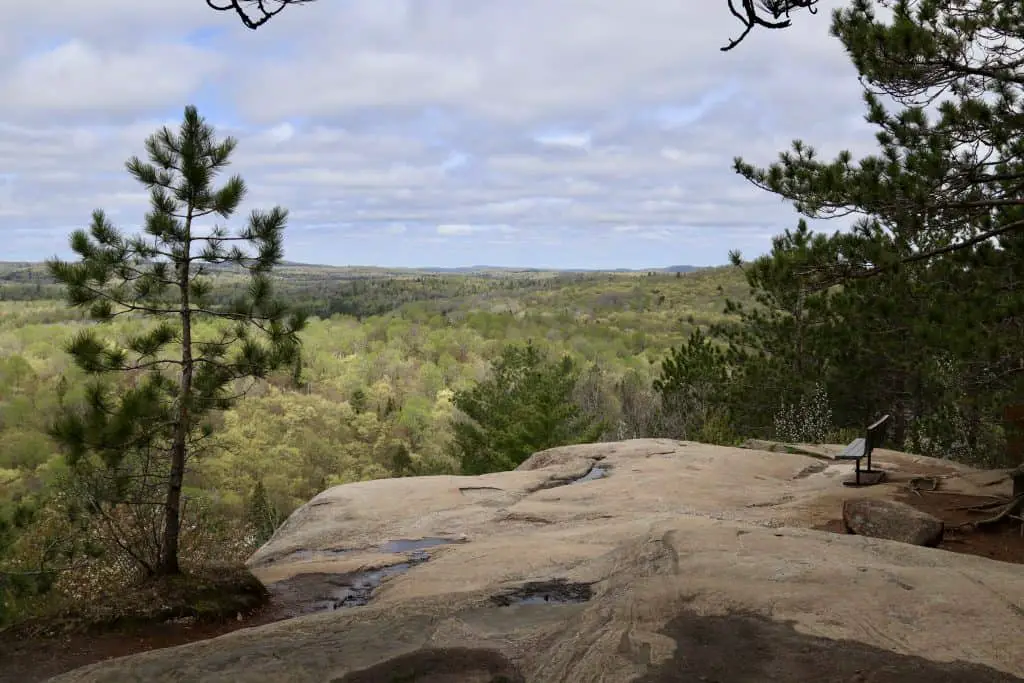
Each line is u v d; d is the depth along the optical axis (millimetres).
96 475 5766
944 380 12414
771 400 19922
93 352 5496
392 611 4227
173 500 5762
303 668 3266
